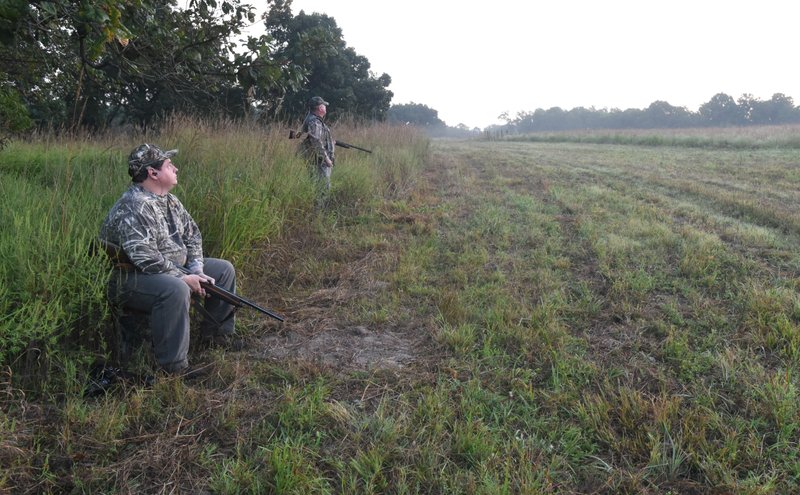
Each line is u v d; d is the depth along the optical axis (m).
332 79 24.03
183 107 7.12
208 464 2.40
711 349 3.47
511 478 2.31
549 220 7.10
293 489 2.22
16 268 2.90
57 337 2.83
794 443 2.52
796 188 9.52
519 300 4.35
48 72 6.27
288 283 4.79
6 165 5.79
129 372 3.06
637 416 2.72
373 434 2.61
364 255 5.60
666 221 6.96
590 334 3.76
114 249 3.05
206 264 3.54
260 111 7.71
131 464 2.38
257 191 5.35
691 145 23.08
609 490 2.29
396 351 3.55
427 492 2.28
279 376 3.14
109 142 6.13
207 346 3.51
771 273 4.79
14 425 2.46
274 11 6.20
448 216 7.40
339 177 7.91
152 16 5.19
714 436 2.61
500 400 2.91
